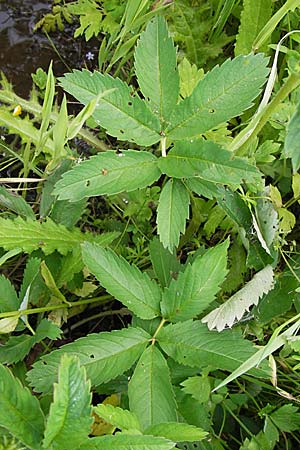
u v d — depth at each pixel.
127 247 0.67
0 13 0.78
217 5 0.73
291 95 0.65
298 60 0.56
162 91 0.54
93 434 0.57
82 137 0.71
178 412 0.57
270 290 0.62
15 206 0.63
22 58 0.77
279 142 0.68
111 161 0.54
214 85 0.54
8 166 0.73
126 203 0.70
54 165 0.63
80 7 0.75
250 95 0.53
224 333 0.55
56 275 0.61
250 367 0.53
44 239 0.60
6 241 0.59
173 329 0.55
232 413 0.61
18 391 0.47
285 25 0.71
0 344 0.58
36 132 0.70
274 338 0.54
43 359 0.54
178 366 0.57
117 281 0.55
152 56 0.54
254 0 0.67
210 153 0.54
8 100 0.73
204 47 0.73
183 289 0.56
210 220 0.66
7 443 0.50
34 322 0.64
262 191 0.63
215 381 0.60
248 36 0.69
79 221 0.70
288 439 0.63
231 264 0.64
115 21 0.75
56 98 0.76
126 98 0.54
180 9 0.72
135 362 0.58
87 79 0.54
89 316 0.68
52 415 0.46
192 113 0.54
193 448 0.57
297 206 0.71
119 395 0.59
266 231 0.62
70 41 0.79
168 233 0.55
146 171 0.54
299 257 0.64
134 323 0.56
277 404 0.63
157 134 0.55
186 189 0.55
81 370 0.46
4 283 0.57
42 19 0.77
